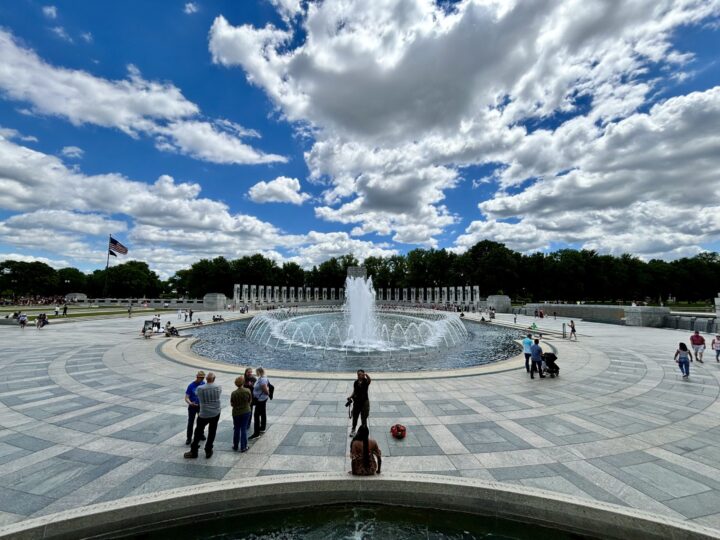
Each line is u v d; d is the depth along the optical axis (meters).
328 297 111.81
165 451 8.09
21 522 5.54
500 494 6.44
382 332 36.22
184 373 15.54
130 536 5.91
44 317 33.91
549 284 92.62
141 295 106.06
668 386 13.81
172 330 29.08
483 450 8.24
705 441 8.77
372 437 8.93
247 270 103.38
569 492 6.60
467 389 13.28
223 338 30.50
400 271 113.81
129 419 10.05
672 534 5.54
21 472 7.12
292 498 6.64
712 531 5.41
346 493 6.75
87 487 6.61
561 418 10.29
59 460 7.63
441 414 10.59
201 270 102.06
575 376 15.46
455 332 34.69
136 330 32.16
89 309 62.19
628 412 10.81
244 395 8.09
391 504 6.71
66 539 5.62
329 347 25.70
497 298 64.69
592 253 95.19
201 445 8.37
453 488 6.62
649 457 7.95
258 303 83.88
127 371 15.88
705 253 107.44
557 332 32.81
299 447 8.35
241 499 6.46
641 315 37.28
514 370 16.66
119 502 6.03
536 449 8.31
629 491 6.64
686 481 6.99
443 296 94.88
